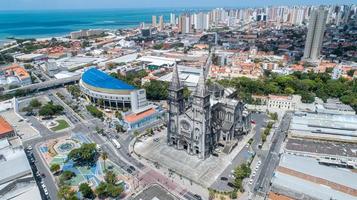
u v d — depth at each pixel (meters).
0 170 141.88
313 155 176.75
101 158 181.50
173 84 177.00
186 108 192.00
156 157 183.00
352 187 133.88
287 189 138.38
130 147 196.25
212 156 184.12
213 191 147.62
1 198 128.25
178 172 166.75
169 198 143.00
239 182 149.75
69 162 176.62
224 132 195.38
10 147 165.38
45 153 187.88
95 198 143.88
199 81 164.25
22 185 136.75
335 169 148.88
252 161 178.50
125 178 160.62
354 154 175.25
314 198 131.50
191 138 179.75
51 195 146.12
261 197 145.25
